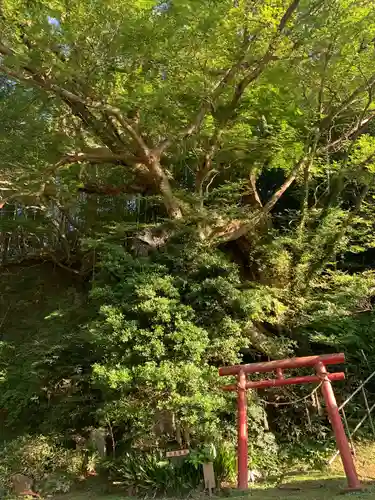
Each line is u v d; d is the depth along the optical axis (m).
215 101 9.34
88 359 8.68
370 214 10.30
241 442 5.79
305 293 9.20
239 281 8.72
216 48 8.04
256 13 7.93
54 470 7.26
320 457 7.23
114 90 8.52
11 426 9.19
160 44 7.61
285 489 5.83
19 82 9.15
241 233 9.90
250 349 8.59
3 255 15.03
